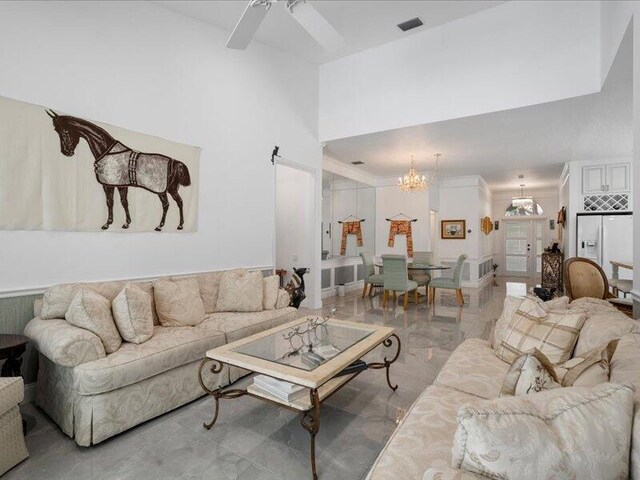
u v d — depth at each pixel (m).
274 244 4.50
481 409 0.76
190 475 1.69
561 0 3.53
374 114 4.75
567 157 6.05
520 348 1.91
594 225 5.73
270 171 4.46
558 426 0.76
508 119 4.14
